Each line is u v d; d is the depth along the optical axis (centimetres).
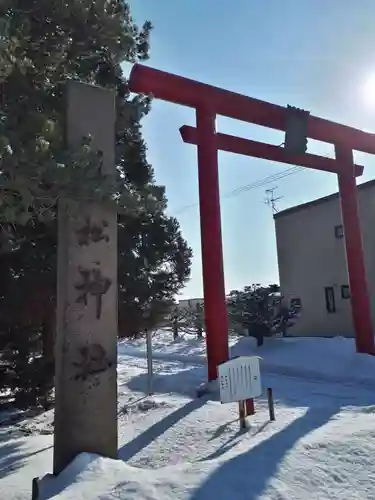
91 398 497
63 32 557
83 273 514
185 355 1975
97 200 497
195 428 688
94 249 523
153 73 891
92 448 487
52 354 871
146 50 834
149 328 1014
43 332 876
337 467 414
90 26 565
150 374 1093
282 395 950
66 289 507
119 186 508
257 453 460
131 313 956
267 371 1383
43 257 807
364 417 616
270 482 386
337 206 1983
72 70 611
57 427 488
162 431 705
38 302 803
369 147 1311
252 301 1759
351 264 1309
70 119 529
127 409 917
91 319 512
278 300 1844
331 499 359
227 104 998
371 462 421
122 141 962
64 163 434
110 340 518
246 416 698
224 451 535
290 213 2191
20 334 824
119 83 852
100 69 755
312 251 2066
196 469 419
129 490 378
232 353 1694
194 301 2852
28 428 853
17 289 776
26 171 406
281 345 1639
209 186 955
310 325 2028
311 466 418
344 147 1314
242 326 1828
